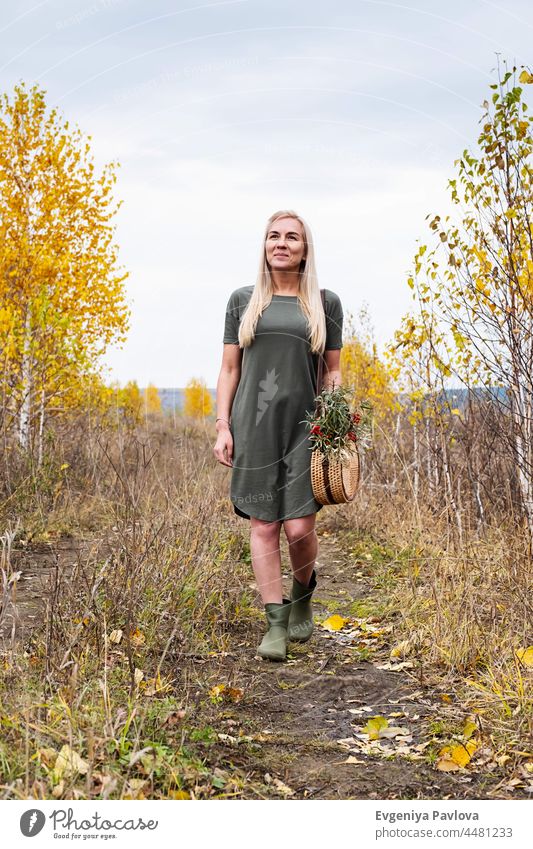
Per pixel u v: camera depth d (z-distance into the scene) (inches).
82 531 243.8
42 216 354.0
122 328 382.9
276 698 129.0
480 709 119.0
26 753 88.6
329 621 167.2
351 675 139.0
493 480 225.0
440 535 207.5
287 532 149.4
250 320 147.7
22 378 299.7
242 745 109.8
